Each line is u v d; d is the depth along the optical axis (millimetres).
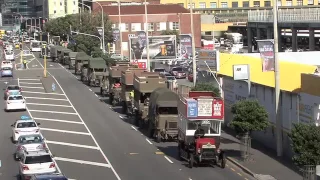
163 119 57562
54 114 77562
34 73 137750
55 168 43219
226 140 57594
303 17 114438
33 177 36188
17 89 92625
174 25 180625
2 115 77188
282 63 59656
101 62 111250
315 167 36406
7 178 43688
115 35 137250
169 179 42406
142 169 46062
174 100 57781
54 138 60469
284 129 50375
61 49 169500
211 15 191500
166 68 129375
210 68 70875
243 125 46625
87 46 160000
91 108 83250
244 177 42969
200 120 46750
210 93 51844
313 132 36562
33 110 81188
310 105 45281
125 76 76562
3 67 131000
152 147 55500
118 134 62812
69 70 145125
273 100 53125
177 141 57562
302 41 140125
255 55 75188
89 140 59375
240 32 188625
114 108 83438
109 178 43031
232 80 64625
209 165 47250
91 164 48188
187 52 81688
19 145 49688
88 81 112938
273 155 50125
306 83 46156
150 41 105000
